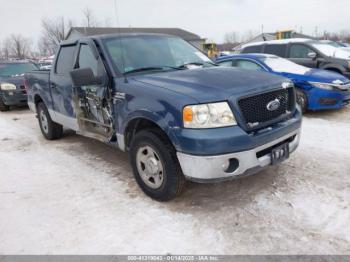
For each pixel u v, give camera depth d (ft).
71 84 15.23
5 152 18.06
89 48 14.07
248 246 8.70
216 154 9.23
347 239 8.75
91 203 11.46
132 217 10.40
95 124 14.44
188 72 12.01
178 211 10.63
